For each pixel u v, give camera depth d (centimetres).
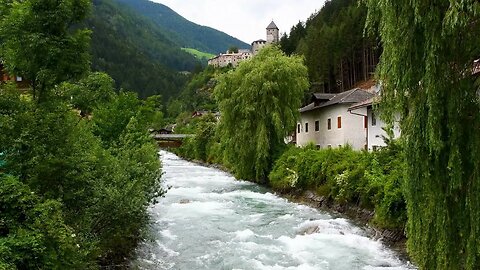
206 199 2542
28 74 1082
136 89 15650
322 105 4088
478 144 822
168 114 14738
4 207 742
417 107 888
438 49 830
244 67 3338
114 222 1116
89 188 1004
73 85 1149
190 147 7075
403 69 880
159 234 1612
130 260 1212
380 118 1002
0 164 924
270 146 3212
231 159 3394
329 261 1288
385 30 915
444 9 818
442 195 874
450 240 872
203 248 1432
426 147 882
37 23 1048
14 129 895
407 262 1270
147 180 1473
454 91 831
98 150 1289
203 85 15988
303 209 2180
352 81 7738
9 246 667
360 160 2086
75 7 1091
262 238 1573
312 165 2473
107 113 2362
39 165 880
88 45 1104
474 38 811
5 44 1053
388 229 1534
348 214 1927
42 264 700
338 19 8962
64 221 873
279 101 3181
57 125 956
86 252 825
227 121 3278
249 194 2752
